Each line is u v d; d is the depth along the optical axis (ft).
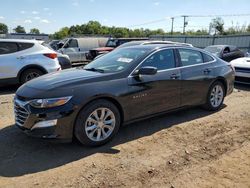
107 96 13.91
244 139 15.20
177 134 15.79
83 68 16.93
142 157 12.97
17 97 14.01
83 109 13.30
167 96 16.70
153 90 15.81
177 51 17.69
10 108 20.98
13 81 27.02
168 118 18.52
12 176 11.32
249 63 30.12
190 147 14.08
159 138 15.20
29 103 13.00
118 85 14.35
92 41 59.31
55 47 62.64
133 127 16.79
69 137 13.14
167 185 10.75
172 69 16.98
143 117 15.79
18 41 27.40
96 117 13.78
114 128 14.44
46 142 14.44
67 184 10.77
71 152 13.41
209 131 16.31
